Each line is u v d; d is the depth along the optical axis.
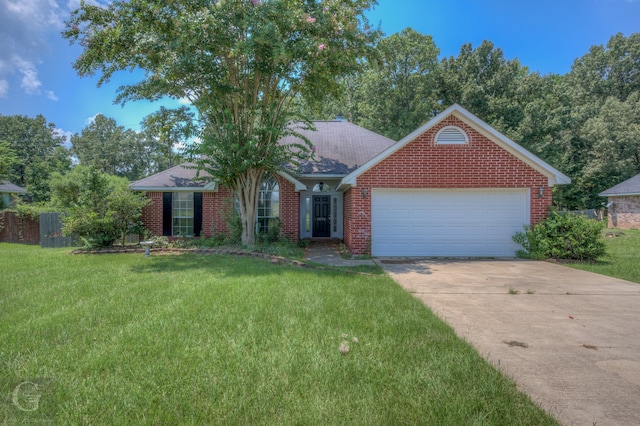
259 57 9.95
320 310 4.73
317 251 11.99
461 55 33.34
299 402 2.55
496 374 3.02
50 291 5.79
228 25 9.30
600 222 9.82
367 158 15.02
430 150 10.70
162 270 7.88
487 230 10.91
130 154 50.81
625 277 7.55
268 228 13.45
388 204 10.99
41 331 3.88
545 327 4.34
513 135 27.73
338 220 15.63
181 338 3.70
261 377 2.90
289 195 13.59
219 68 10.00
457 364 3.19
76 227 11.02
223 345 3.53
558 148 29.33
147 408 2.47
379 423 2.32
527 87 31.00
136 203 11.80
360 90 32.62
